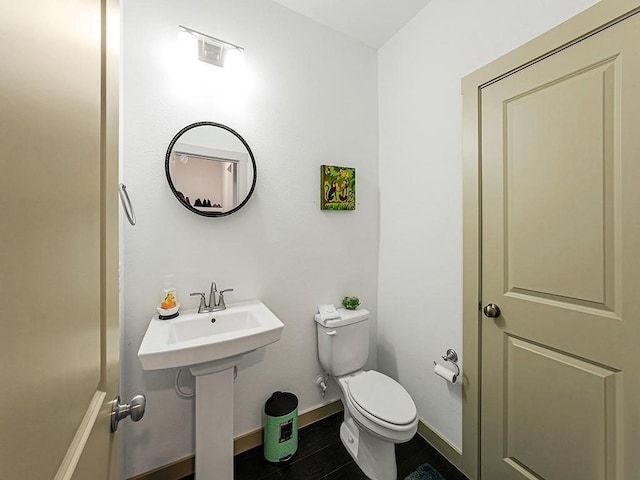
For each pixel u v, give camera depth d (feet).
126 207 3.31
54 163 1.15
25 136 0.94
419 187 5.43
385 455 4.34
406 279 5.77
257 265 5.11
